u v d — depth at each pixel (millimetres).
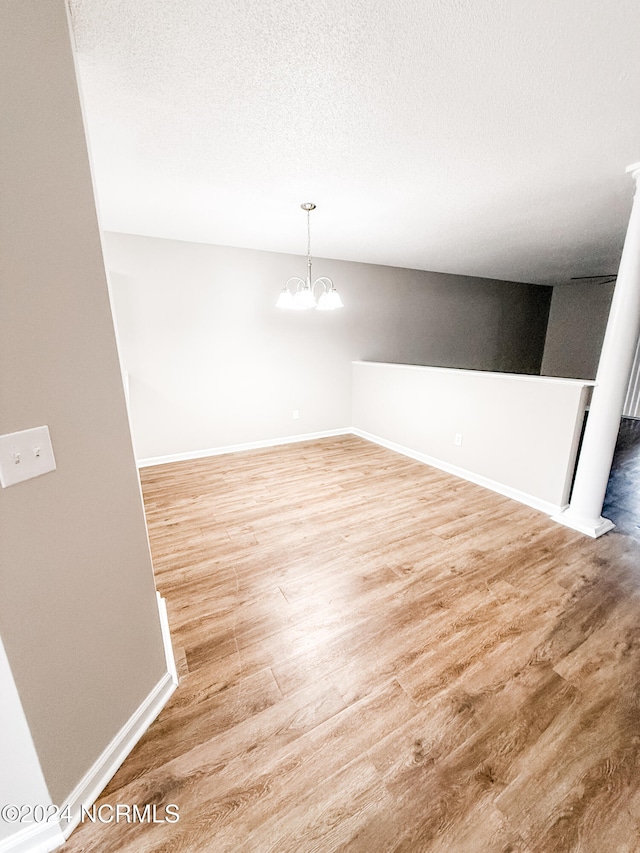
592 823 957
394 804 999
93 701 1013
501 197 2441
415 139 1728
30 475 806
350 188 2281
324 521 2600
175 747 1136
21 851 872
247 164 1969
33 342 792
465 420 3326
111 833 937
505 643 1541
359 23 1072
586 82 1324
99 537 1009
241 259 3777
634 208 2055
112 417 1023
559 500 2650
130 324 3395
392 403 4199
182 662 1451
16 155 727
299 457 3998
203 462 3832
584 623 1650
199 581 1948
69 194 851
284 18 1054
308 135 1687
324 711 1254
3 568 771
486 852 904
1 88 691
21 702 821
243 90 1380
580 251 3941
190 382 3779
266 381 4207
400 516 2676
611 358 2234
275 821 963
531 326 6562
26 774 854
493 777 1061
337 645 1533
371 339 4840
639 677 1383
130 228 3107
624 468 3660
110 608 1058
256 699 1296
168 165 1973
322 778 1058
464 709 1261
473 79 1316
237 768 1081
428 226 3064
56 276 832
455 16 1046
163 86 1346
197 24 1070
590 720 1223
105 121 1564
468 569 2047
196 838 929
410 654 1488
